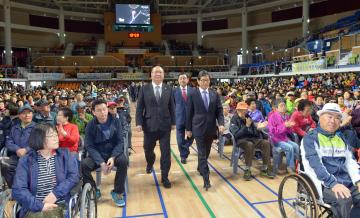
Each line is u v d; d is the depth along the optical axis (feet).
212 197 14.78
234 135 18.03
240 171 18.83
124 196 14.76
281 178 17.38
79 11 122.62
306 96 25.76
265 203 13.91
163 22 131.54
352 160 10.36
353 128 17.42
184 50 122.31
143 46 123.54
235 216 12.69
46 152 9.39
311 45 84.48
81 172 12.84
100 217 12.75
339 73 52.47
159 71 15.66
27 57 108.88
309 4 104.37
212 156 22.68
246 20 116.78
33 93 50.60
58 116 14.67
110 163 13.09
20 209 9.12
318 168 9.78
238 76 104.37
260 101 27.37
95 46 121.80
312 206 10.02
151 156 17.66
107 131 13.70
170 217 12.73
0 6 105.09
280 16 112.16
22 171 9.11
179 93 20.51
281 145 17.08
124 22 121.29
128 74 106.83
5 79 86.07
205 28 128.77
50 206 8.86
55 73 100.07
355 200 9.57
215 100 15.61
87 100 29.84
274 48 113.39
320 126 10.49
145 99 15.67
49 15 117.39
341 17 97.25
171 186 16.40
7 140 14.85
